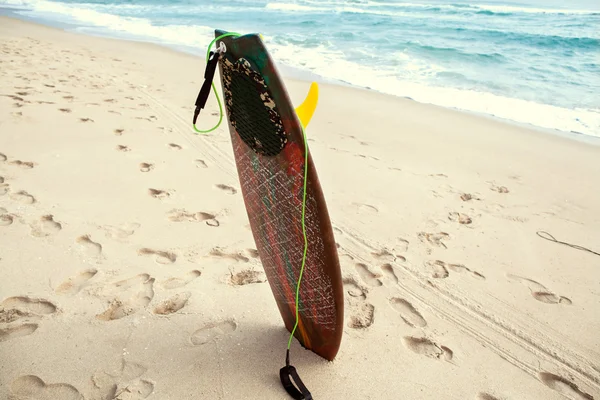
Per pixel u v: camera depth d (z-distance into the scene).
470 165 4.81
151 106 5.66
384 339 2.28
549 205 4.02
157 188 3.62
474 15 17.17
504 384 2.09
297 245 1.75
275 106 1.47
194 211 3.34
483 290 2.78
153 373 1.93
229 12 17.14
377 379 2.03
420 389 2.00
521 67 9.45
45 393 1.80
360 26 14.08
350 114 6.38
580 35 12.36
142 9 17.66
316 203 1.56
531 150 5.37
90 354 1.99
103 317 2.22
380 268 2.93
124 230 3.00
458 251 3.19
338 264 1.68
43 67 7.11
